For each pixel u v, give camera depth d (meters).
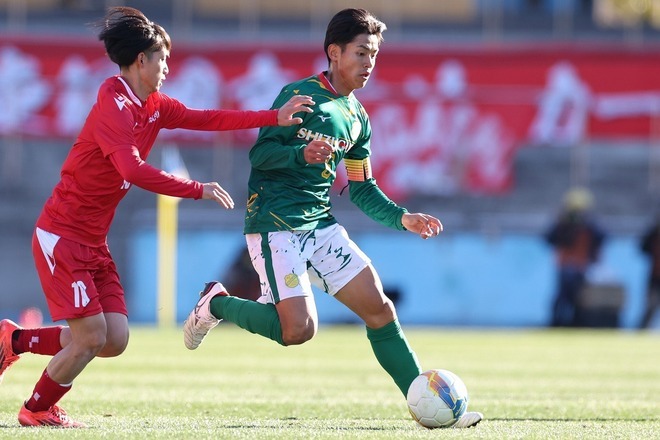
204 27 93.88
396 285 78.38
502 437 18.88
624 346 56.66
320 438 18.11
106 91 19.41
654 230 76.81
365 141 22.36
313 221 21.17
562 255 77.12
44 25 92.81
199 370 38.97
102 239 20.31
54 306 19.73
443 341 58.91
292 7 95.19
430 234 21.94
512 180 87.19
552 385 34.66
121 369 38.59
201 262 77.31
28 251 83.19
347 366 41.97
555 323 77.69
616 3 106.88
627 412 25.70
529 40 94.44
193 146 84.81
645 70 87.12
